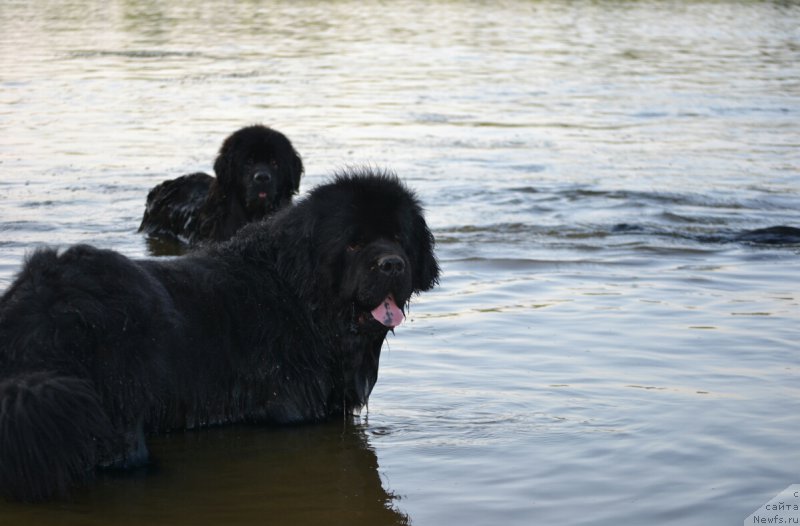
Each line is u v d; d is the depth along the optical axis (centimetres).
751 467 730
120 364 724
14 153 2053
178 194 1573
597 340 1021
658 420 820
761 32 4822
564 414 840
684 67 3625
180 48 3988
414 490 713
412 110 2672
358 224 817
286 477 741
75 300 716
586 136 2344
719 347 995
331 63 3622
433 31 4788
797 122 2555
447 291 1204
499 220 1570
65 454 671
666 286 1227
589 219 1588
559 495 698
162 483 730
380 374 937
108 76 3178
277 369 831
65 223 1548
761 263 1342
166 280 795
